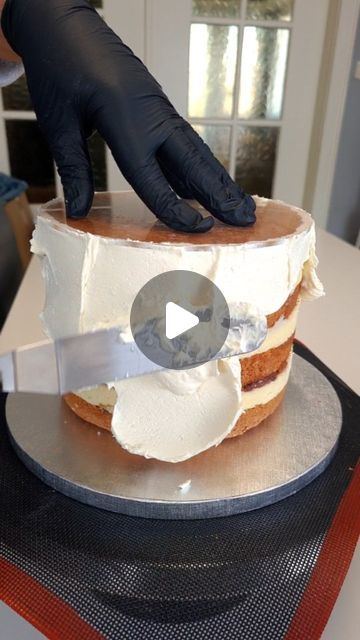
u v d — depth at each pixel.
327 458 0.58
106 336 0.42
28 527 0.49
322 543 0.49
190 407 0.51
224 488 0.52
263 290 0.51
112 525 0.50
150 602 0.43
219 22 1.75
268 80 1.87
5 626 0.46
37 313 1.00
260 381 0.58
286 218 0.59
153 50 1.76
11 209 1.44
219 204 0.52
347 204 2.08
